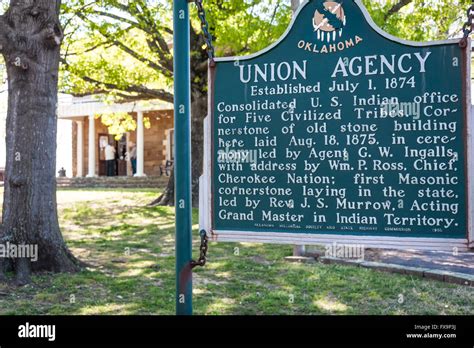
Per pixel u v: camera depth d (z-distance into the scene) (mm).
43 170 7000
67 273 6879
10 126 7027
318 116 3986
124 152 32438
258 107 4121
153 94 16406
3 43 6863
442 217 3719
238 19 12070
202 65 14695
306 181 4004
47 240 6930
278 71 4082
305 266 7500
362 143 3887
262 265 7629
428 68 3762
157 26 14180
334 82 3957
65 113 30812
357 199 3887
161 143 30031
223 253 8680
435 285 6293
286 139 4055
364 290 6105
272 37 11484
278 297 5824
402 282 6453
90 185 26672
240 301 5715
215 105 4215
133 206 16219
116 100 18578
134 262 7848
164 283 6527
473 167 3658
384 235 3818
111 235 10789
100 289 6199
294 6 8625
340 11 3941
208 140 4215
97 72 15273
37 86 6977
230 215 4156
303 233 3986
